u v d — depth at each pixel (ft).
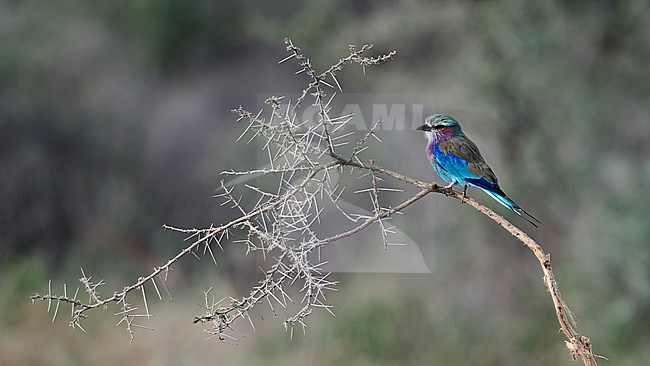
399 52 61.05
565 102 53.83
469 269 52.65
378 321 49.75
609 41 53.47
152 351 48.03
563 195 53.57
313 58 68.54
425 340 50.31
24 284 57.77
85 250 65.36
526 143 54.44
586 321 49.96
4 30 78.28
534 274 53.31
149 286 56.95
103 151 72.95
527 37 53.57
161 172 71.72
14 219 68.54
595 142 54.24
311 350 48.85
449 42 59.52
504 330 50.90
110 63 80.43
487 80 54.13
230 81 77.97
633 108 54.29
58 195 69.62
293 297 51.13
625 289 50.14
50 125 73.00
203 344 48.29
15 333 50.03
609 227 49.70
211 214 67.62
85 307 18.35
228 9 81.97
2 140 71.77
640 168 51.55
